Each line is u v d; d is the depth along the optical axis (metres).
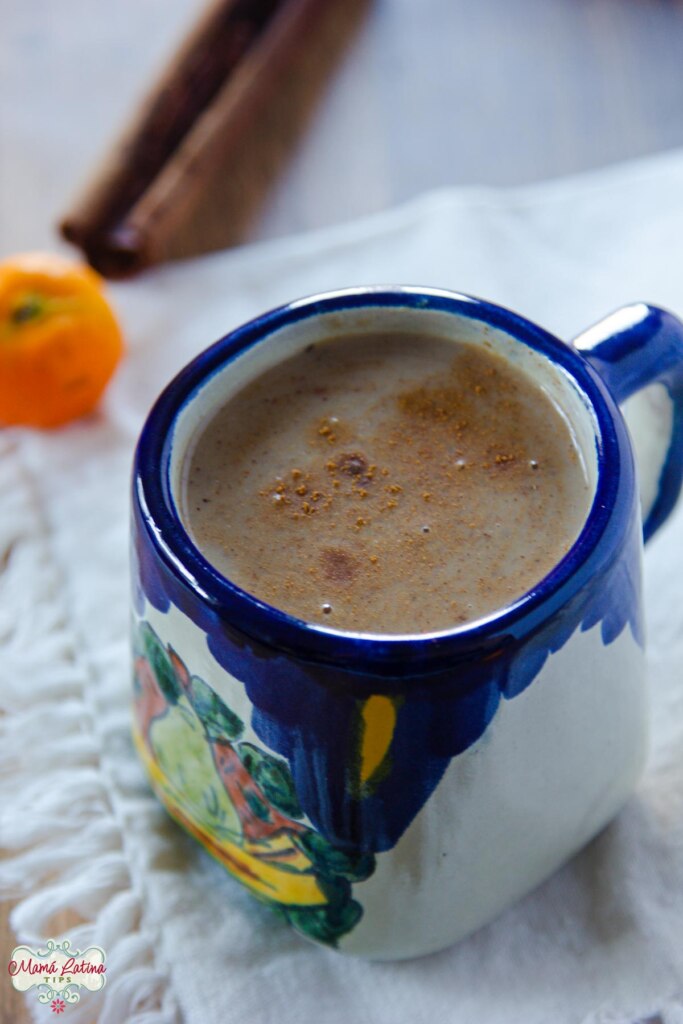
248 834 0.31
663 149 0.50
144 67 0.54
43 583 0.40
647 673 0.34
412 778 0.29
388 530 0.31
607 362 0.32
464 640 0.27
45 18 0.56
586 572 0.28
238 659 0.28
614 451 0.30
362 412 0.33
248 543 0.30
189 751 0.32
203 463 0.32
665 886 0.34
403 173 0.50
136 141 0.49
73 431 0.43
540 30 0.54
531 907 0.34
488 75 0.53
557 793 0.31
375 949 0.32
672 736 0.36
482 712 0.28
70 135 0.52
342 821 0.30
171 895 0.34
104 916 0.34
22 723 0.37
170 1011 0.33
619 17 0.54
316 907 0.32
